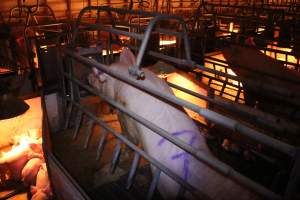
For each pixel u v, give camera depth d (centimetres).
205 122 313
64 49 295
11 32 545
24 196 393
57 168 232
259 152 229
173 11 1089
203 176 172
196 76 423
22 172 393
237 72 384
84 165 253
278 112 305
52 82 366
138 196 214
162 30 243
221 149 274
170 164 179
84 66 317
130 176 215
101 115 344
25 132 412
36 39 351
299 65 344
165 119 196
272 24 407
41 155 405
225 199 163
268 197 108
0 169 386
